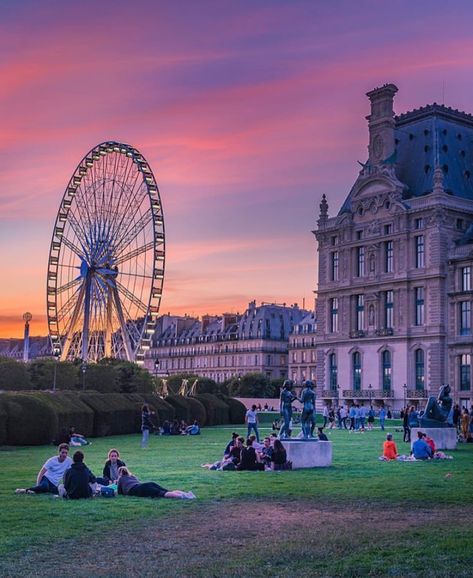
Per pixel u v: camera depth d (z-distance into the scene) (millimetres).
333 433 84938
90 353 123000
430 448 49375
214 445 61938
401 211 144125
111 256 117562
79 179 119250
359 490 32719
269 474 39062
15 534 22750
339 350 156875
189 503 28797
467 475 39156
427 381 138000
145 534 22922
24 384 103000
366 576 18250
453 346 134875
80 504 28078
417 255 143000
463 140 154375
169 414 88938
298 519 25656
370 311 150375
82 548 21094
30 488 30938
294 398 44844
